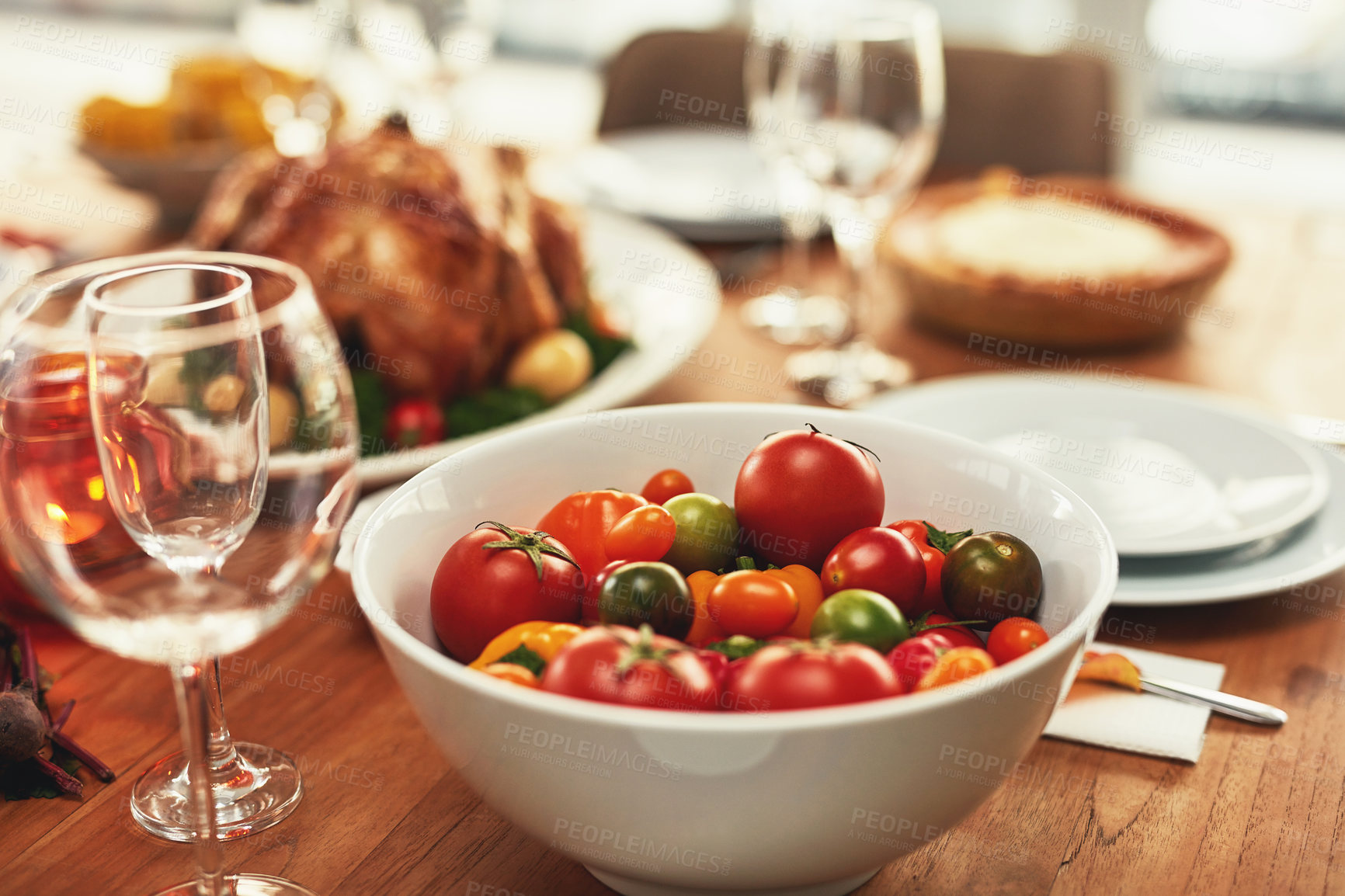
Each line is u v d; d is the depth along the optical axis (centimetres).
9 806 110
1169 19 339
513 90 394
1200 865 106
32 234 158
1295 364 143
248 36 263
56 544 97
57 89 340
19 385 98
